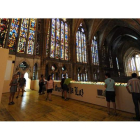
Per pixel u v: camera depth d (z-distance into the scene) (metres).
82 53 22.41
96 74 24.55
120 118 3.26
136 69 40.97
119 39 33.25
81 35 23.45
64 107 4.59
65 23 20.23
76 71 19.81
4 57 3.46
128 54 42.12
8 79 9.35
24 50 12.77
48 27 15.84
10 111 3.85
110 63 31.47
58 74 16.55
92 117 3.35
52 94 8.66
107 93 3.73
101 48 27.67
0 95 3.23
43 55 14.41
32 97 7.11
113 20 23.44
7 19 11.68
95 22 22.77
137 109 3.12
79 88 6.17
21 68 12.21
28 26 13.66
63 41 18.86
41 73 13.70
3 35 11.12
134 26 18.67
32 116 3.38
